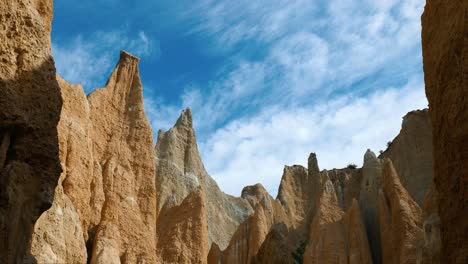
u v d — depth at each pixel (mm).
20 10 11391
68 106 35781
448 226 10891
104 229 34594
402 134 60750
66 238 25531
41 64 11320
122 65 45594
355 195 63531
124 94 44406
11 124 10477
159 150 66062
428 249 17844
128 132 42656
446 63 11312
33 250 22250
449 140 10922
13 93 10633
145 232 37562
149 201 40438
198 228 43688
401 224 45281
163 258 41719
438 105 11594
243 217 76000
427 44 12570
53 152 11211
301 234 61031
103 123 41625
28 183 10656
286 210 71562
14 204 10062
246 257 56406
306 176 77938
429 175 56000
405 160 58781
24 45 11203
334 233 51719
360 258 48844
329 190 56625
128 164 40812
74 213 26984
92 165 36188
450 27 11281
